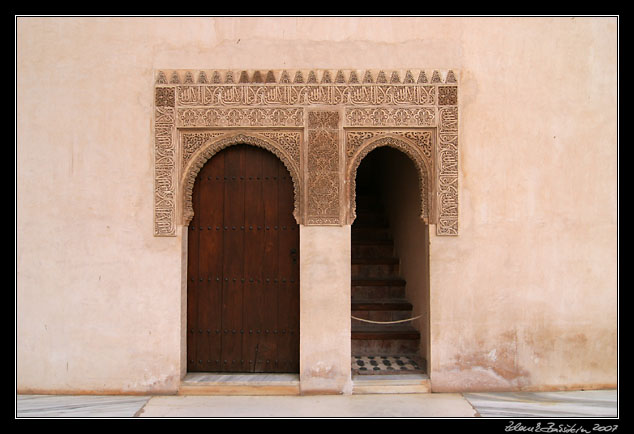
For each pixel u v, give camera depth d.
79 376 4.25
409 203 5.65
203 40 4.35
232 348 4.47
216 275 4.48
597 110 4.39
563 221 4.35
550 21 4.40
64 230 4.28
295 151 4.34
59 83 4.30
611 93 4.40
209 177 4.49
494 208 4.32
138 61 4.32
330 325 4.25
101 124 4.30
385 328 5.38
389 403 4.02
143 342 4.25
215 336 4.48
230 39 4.35
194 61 4.34
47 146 4.29
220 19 4.36
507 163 4.34
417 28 4.37
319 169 4.30
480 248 4.31
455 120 4.32
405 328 5.37
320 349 4.24
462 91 4.34
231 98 4.32
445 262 4.30
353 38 4.36
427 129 4.34
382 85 4.34
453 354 4.29
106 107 4.30
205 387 4.23
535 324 4.31
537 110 4.36
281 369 4.46
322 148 4.31
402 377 4.43
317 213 4.29
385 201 7.05
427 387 4.29
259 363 4.46
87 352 4.26
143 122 4.30
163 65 4.33
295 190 4.32
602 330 4.34
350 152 4.34
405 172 5.84
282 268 4.48
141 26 4.34
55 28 4.32
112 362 4.25
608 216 4.38
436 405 3.97
